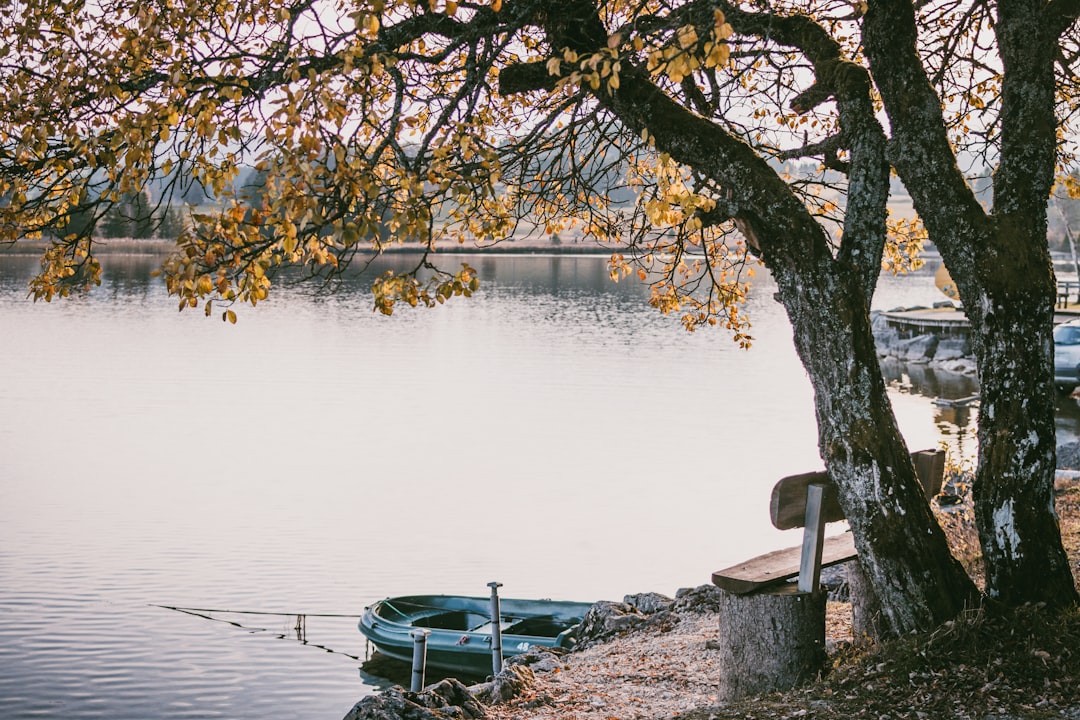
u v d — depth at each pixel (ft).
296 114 20.03
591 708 29.27
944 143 25.32
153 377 182.60
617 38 20.63
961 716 21.97
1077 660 23.12
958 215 25.07
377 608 60.08
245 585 72.69
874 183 25.43
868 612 27.48
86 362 199.41
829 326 24.64
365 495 100.68
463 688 29.22
